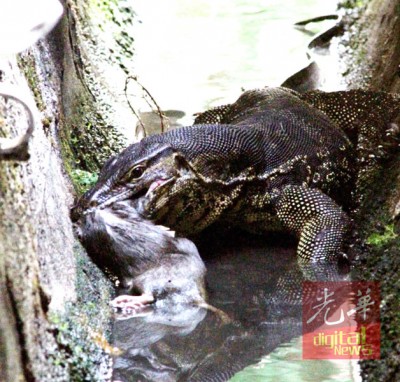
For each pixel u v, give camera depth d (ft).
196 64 64.80
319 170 44.21
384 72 57.82
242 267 40.78
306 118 46.01
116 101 55.31
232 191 42.09
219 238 44.09
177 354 32.81
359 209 44.78
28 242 28.27
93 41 59.72
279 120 45.06
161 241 38.01
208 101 57.98
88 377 28.89
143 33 70.95
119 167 40.16
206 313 35.96
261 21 73.92
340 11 69.62
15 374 23.20
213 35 70.90
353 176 46.14
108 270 38.34
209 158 41.29
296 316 36.04
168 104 57.52
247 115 47.29
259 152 42.93
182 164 40.68
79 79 52.31
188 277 36.88
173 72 63.10
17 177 30.07
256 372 31.37
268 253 42.37
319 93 50.60
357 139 48.42
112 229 38.01
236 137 42.39
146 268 37.50
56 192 37.93
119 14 69.15
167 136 41.50
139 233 38.11
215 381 30.78
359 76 59.72
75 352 29.04
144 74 62.59
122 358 32.24
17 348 24.20
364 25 64.59
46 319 28.32
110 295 37.06
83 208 39.37
